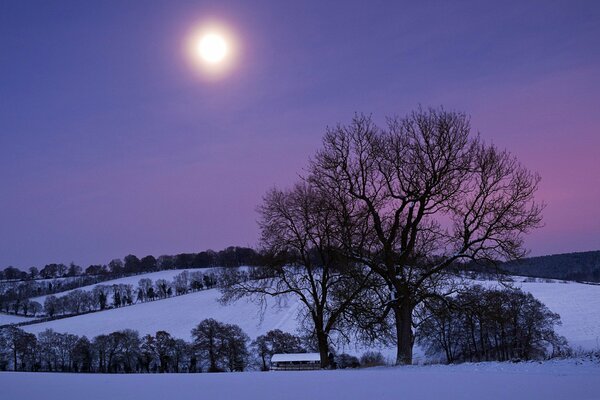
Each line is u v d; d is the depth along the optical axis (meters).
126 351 89.38
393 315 29.70
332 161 29.55
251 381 13.80
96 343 89.81
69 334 92.25
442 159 28.02
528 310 51.94
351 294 30.09
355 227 28.48
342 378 14.06
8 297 142.75
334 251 29.91
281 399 10.45
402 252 27.97
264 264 33.47
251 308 106.12
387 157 28.73
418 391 11.12
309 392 11.38
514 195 26.97
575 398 9.66
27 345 90.56
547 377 12.70
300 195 32.53
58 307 132.12
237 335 82.94
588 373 13.26
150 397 10.92
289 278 33.88
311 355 68.69
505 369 15.57
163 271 159.88
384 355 54.44
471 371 15.31
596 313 82.56
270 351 80.94
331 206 29.67
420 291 27.59
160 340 87.88
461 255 27.27
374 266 28.08
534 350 52.12
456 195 27.66
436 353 57.66
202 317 104.31
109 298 134.25
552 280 107.94
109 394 11.40
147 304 123.50
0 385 12.95
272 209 33.09
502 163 27.38
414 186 27.89
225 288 34.44
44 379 14.66
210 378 14.91
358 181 29.33
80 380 14.40
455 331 51.81
